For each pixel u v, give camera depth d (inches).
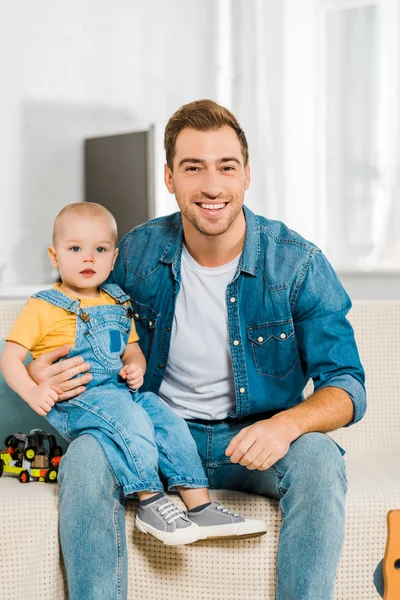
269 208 203.9
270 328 73.2
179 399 75.3
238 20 205.0
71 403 69.8
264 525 63.6
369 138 196.9
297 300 72.8
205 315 73.9
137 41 203.8
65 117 197.2
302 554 61.3
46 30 195.8
